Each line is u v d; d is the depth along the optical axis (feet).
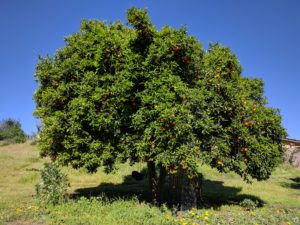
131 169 70.44
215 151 32.89
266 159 38.11
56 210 30.53
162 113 30.25
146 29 33.32
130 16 32.91
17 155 89.40
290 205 44.09
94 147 33.37
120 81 32.58
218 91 34.35
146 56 34.14
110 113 32.45
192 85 34.37
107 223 26.76
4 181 58.90
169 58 32.94
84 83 33.50
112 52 33.86
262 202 45.42
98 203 32.89
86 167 34.22
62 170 66.28
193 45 33.32
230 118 35.78
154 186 39.11
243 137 35.81
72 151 34.42
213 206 39.81
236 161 36.47
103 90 32.24
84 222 26.58
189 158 29.99
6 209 31.37
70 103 34.40
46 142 36.04
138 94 32.68
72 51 36.63
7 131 129.18
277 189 59.36
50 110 35.88
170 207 37.37
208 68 35.19
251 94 40.70
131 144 33.81
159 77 32.24
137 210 30.86
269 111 39.32
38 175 61.93
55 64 37.09
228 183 63.00
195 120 31.22
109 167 35.42
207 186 58.85
